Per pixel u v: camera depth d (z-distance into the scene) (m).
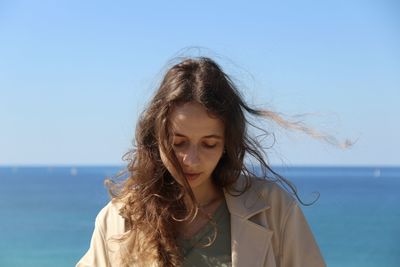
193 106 2.69
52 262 25.27
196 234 2.90
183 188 2.89
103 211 3.14
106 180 3.14
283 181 3.09
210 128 2.71
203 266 2.87
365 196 60.97
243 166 2.99
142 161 2.97
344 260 25.03
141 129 2.96
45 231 34.38
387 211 43.44
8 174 177.38
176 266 2.84
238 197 2.97
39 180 116.25
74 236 32.19
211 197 3.00
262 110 3.06
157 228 2.87
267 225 2.97
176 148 2.76
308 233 3.04
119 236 3.00
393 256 25.77
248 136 3.03
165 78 2.82
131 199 2.98
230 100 2.79
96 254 3.05
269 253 2.91
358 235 31.41
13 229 35.53
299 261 3.00
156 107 2.86
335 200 54.06
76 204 51.94
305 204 3.06
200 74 2.75
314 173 183.38
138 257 2.91
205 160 2.75
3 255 26.92
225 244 2.90
